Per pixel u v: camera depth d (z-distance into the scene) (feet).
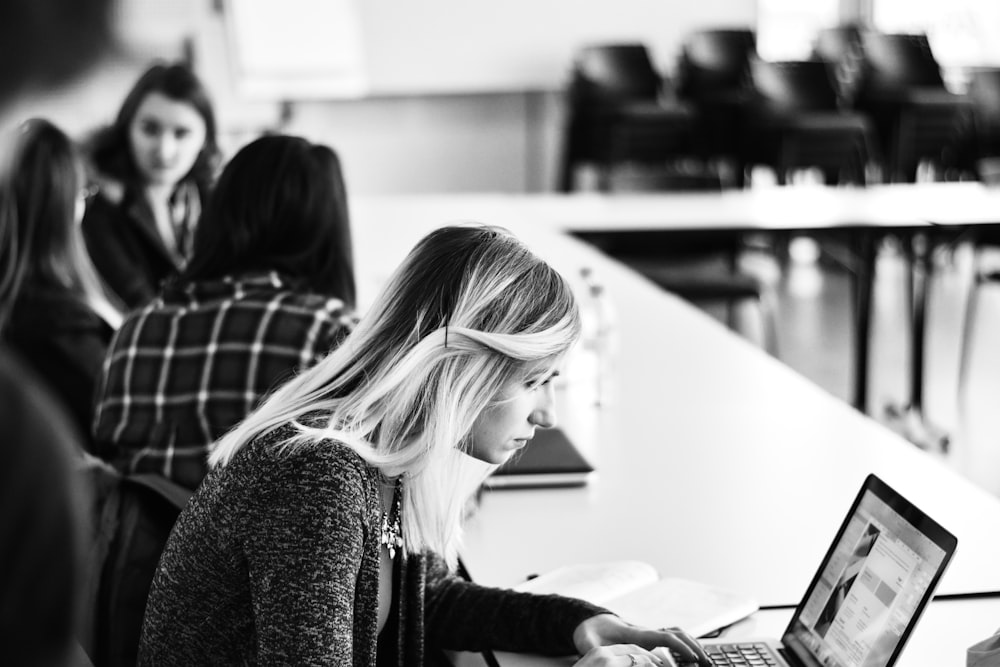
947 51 33.06
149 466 6.64
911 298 17.02
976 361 19.35
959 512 6.69
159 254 10.85
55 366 8.18
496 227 4.69
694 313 11.74
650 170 27.50
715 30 29.07
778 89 27.78
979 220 15.70
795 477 7.33
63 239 8.31
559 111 30.83
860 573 4.63
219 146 11.14
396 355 4.40
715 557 6.15
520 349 4.38
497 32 29.30
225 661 4.47
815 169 27.04
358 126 30.27
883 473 7.38
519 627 5.16
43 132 8.15
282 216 6.86
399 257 13.64
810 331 21.15
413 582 4.85
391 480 4.67
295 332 6.67
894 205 17.29
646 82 28.55
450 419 4.35
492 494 7.09
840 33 29.99
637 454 7.77
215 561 4.33
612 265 13.73
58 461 1.09
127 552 5.78
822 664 4.61
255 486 4.25
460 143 30.78
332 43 27.45
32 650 1.07
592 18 29.55
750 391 9.20
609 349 9.54
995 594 5.65
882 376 18.57
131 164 10.80
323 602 4.13
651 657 4.71
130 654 5.67
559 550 6.25
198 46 24.02
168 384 6.72
